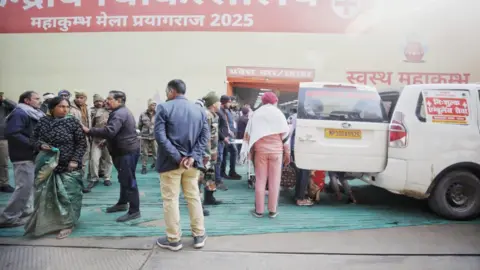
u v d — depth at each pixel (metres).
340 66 8.89
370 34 8.83
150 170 7.60
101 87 9.15
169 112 3.27
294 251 3.33
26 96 4.15
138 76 9.10
